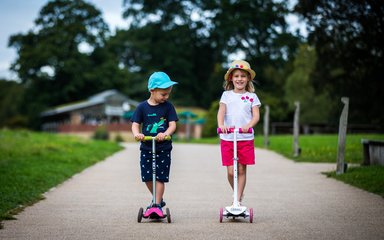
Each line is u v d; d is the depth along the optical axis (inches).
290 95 1754.4
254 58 2320.4
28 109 2679.6
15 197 330.0
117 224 264.7
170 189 398.3
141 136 270.5
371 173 438.3
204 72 2864.2
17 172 445.7
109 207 318.3
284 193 374.0
